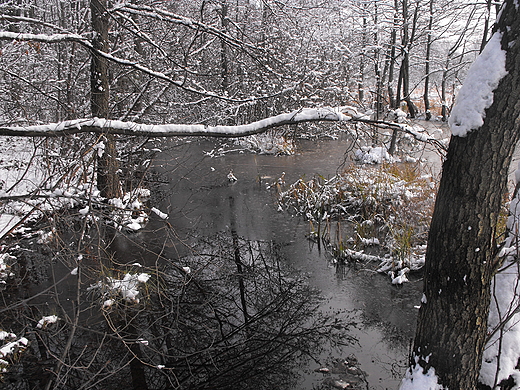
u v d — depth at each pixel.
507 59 2.24
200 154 14.86
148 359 4.43
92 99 7.58
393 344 4.57
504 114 2.26
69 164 5.37
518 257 2.63
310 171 12.10
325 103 10.44
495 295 2.96
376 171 9.65
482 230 2.45
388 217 7.71
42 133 4.04
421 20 16.03
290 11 7.70
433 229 2.65
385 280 5.98
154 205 9.46
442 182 2.58
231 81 12.72
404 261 6.13
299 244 7.41
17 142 9.25
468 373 2.66
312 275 6.27
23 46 7.93
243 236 7.81
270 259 6.85
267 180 11.43
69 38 4.80
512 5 2.25
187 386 4.02
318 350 4.52
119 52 8.91
